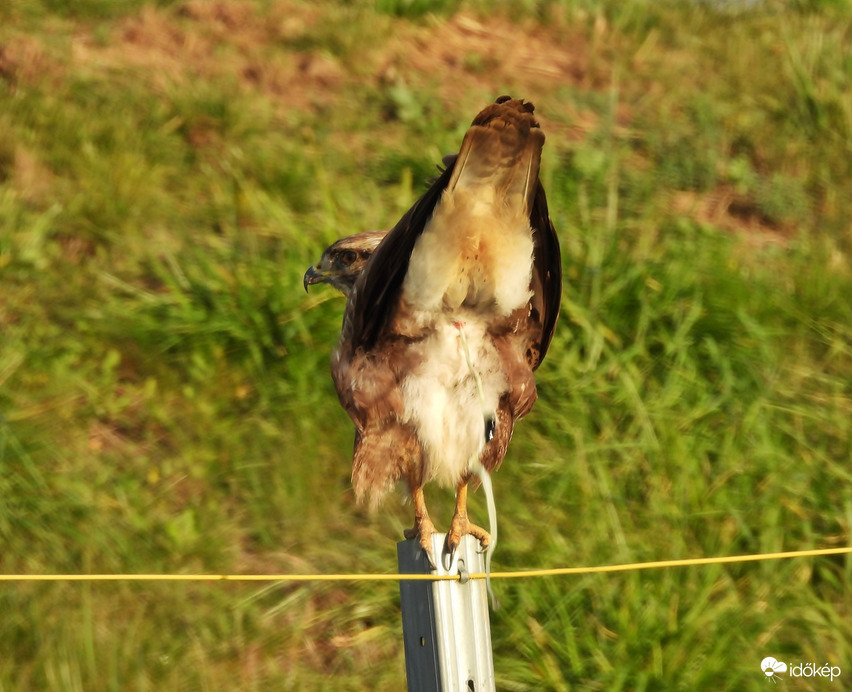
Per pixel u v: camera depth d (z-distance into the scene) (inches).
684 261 480.7
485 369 258.7
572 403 424.5
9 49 579.8
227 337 441.7
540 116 585.9
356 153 550.9
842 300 479.5
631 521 389.4
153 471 407.5
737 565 378.6
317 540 394.6
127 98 559.2
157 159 525.7
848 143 584.1
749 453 412.2
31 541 379.9
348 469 412.8
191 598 374.6
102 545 380.2
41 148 522.3
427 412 258.4
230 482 407.5
